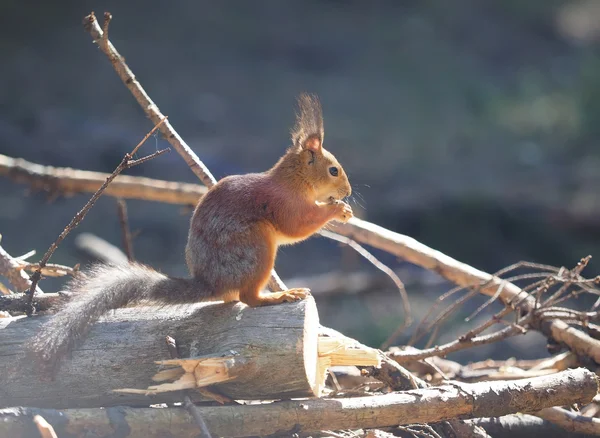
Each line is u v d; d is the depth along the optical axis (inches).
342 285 552.1
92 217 692.7
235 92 1079.6
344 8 1481.3
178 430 211.5
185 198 425.1
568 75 1338.6
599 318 305.0
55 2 1174.3
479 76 1305.4
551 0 1707.7
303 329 214.8
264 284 235.9
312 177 267.7
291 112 1043.9
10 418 198.5
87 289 227.8
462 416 233.6
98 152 788.0
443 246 758.5
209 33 1251.2
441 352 296.4
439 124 1091.9
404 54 1331.2
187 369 209.6
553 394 242.1
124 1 1261.1
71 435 205.0
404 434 260.7
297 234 255.3
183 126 943.0
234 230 236.2
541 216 799.7
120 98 973.2
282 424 218.7
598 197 847.7
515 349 542.9
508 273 719.1
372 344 527.8
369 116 1085.1
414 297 625.6
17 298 250.1
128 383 217.8
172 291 230.1
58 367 215.0
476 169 935.7
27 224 660.7
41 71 997.8
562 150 1037.8
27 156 765.9
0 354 219.0
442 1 1568.7
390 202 802.2
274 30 1323.8
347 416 223.1
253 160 868.6
